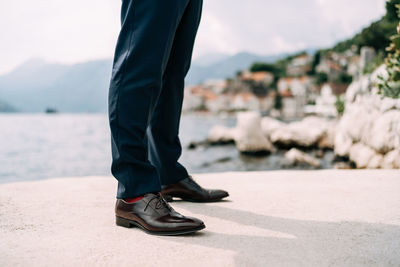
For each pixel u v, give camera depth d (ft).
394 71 9.69
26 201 5.81
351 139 22.86
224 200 5.93
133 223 4.40
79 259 3.43
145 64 4.16
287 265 3.27
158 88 4.35
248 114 47.39
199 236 4.12
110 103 4.33
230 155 44.65
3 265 3.28
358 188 6.73
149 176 4.42
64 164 42.65
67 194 6.42
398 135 15.62
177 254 3.56
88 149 61.11
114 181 7.85
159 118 5.43
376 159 17.22
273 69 345.51
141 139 4.35
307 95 242.58
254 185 7.21
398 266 3.26
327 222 4.60
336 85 190.60
